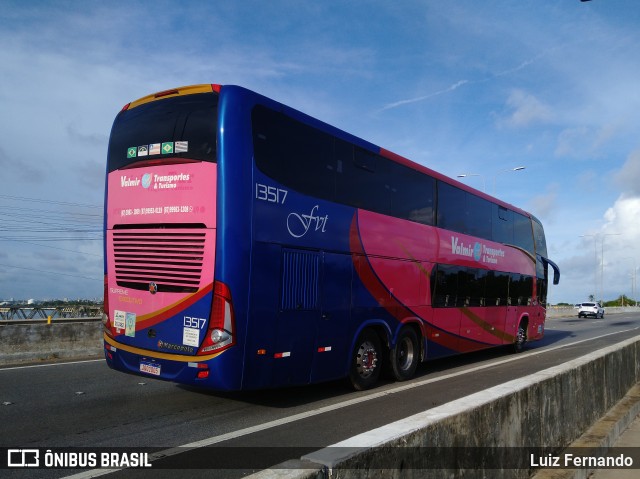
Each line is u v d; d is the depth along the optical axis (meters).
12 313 26.41
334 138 8.44
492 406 3.90
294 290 7.37
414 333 10.45
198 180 6.82
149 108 7.55
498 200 14.80
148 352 7.08
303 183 7.68
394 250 9.74
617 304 102.62
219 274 6.54
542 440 4.79
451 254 11.87
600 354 7.20
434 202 11.36
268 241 6.99
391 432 2.89
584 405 6.10
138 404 7.66
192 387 8.91
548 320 43.56
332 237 8.16
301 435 6.18
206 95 7.04
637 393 8.25
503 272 14.83
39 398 7.91
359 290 8.73
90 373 10.17
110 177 7.82
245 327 6.64
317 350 7.79
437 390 9.29
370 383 9.20
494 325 14.11
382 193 9.55
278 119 7.41
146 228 7.25
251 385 6.77
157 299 7.05
